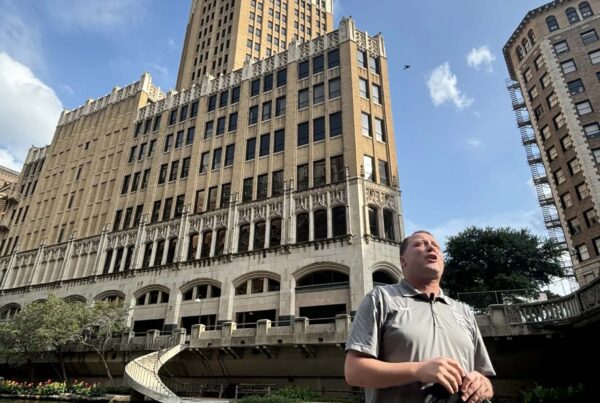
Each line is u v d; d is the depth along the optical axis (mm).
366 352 2344
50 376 33031
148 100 49875
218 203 35938
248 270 30375
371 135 33312
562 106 44719
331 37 37938
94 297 36844
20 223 50125
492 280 33062
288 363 23625
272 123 37156
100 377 30031
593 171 40281
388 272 27828
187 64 72125
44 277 42375
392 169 32375
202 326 26031
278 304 28141
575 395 12461
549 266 33781
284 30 73750
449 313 2727
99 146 48750
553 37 48750
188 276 32938
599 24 45875
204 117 42062
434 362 2051
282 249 29719
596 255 38781
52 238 45250
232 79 42719
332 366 22484
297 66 38812
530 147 52375
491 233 35219
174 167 41125
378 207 30047
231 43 66312
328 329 21953
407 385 2238
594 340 15688
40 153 56219
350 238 27625
